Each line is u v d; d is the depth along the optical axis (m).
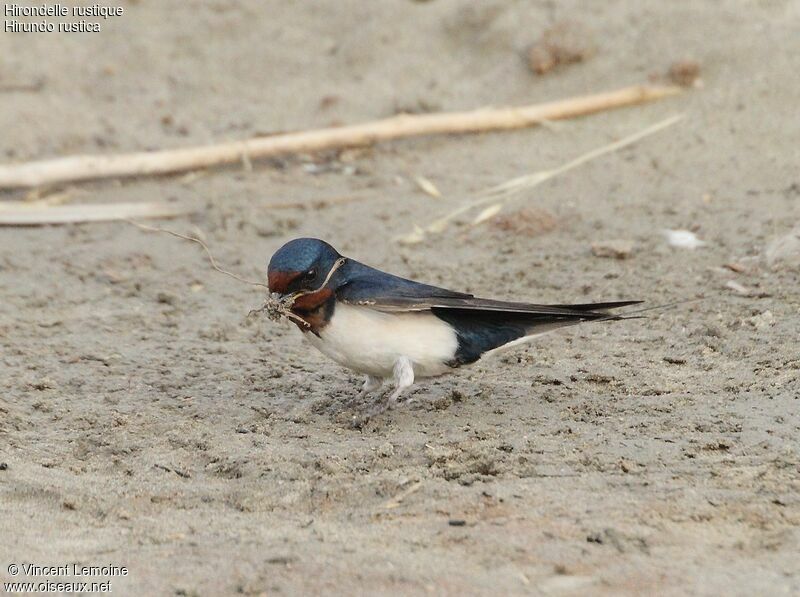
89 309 13.63
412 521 8.24
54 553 7.93
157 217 16.48
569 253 14.58
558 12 20.23
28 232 16.03
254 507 8.73
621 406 10.35
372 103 19.61
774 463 8.95
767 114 17.34
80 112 19.81
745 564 7.39
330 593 7.18
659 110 18.11
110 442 10.05
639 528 7.93
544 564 7.46
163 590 7.29
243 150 17.89
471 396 10.90
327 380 11.57
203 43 21.73
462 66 20.23
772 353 11.38
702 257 14.04
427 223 15.87
